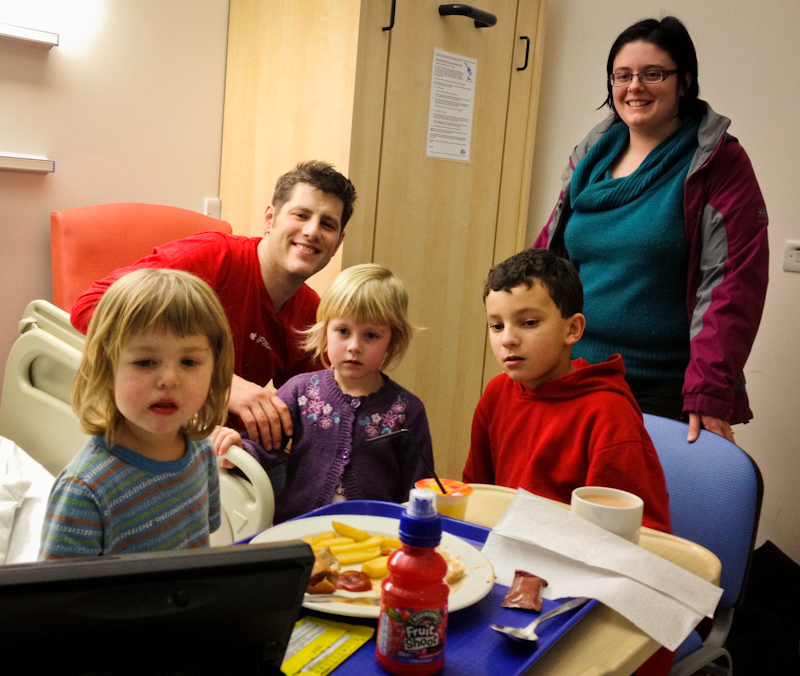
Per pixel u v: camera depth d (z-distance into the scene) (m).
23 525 1.42
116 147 2.37
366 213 2.23
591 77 2.85
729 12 2.53
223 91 2.58
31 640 0.50
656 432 1.46
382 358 1.47
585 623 0.78
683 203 1.80
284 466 1.57
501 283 1.33
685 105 1.85
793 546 2.46
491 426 1.49
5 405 1.82
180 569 0.53
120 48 2.33
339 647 0.70
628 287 1.88
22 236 2.23
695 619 0.79
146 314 0.85
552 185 2.97
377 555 0.88
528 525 0.92
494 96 2.55
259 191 2.45
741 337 1.70
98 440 0.91
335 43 2.15
